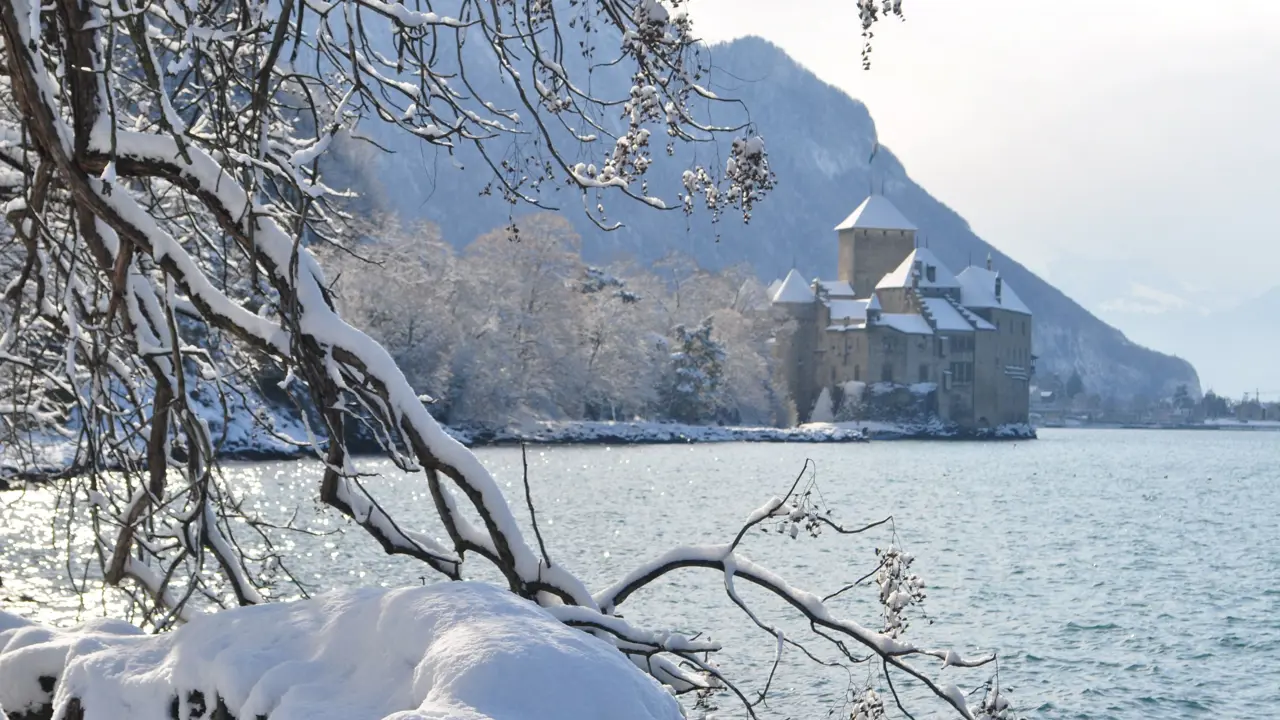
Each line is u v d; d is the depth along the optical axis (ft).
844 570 118.42
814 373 585.22
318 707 12.32
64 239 27.91
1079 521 188.65
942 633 90.94
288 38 24.09
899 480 276.41
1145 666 83.05
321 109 28.96
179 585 56.44
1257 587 120.16
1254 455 477.77
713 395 424.87
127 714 14.96
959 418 577.02
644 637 24.68
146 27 24.21
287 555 98.07
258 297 26.78
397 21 24.40
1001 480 288.51
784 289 592.60
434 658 11.93
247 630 14.65
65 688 15.70
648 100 23.47
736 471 275.59
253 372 34.83
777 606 91.25
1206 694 76.74
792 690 66.74
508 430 308.40
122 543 29.37
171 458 29.63
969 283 598.34
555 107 24.48
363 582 88.17
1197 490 264.72
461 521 26.86
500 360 292.81
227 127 26.17
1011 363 601.62
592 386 353.92
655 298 445.37
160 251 25.23
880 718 31.37
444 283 274.98
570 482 226.38
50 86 24.21
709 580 101.04
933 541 156.25
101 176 25.00
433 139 25.86
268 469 169.68
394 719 10.71
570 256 329.93
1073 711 72.13
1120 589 117.60
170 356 28.99
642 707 11.71
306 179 26.76
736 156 23.80
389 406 25.34
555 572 26.50
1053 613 102.32
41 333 35.22
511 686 11.43
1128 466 370.53
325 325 25.31
